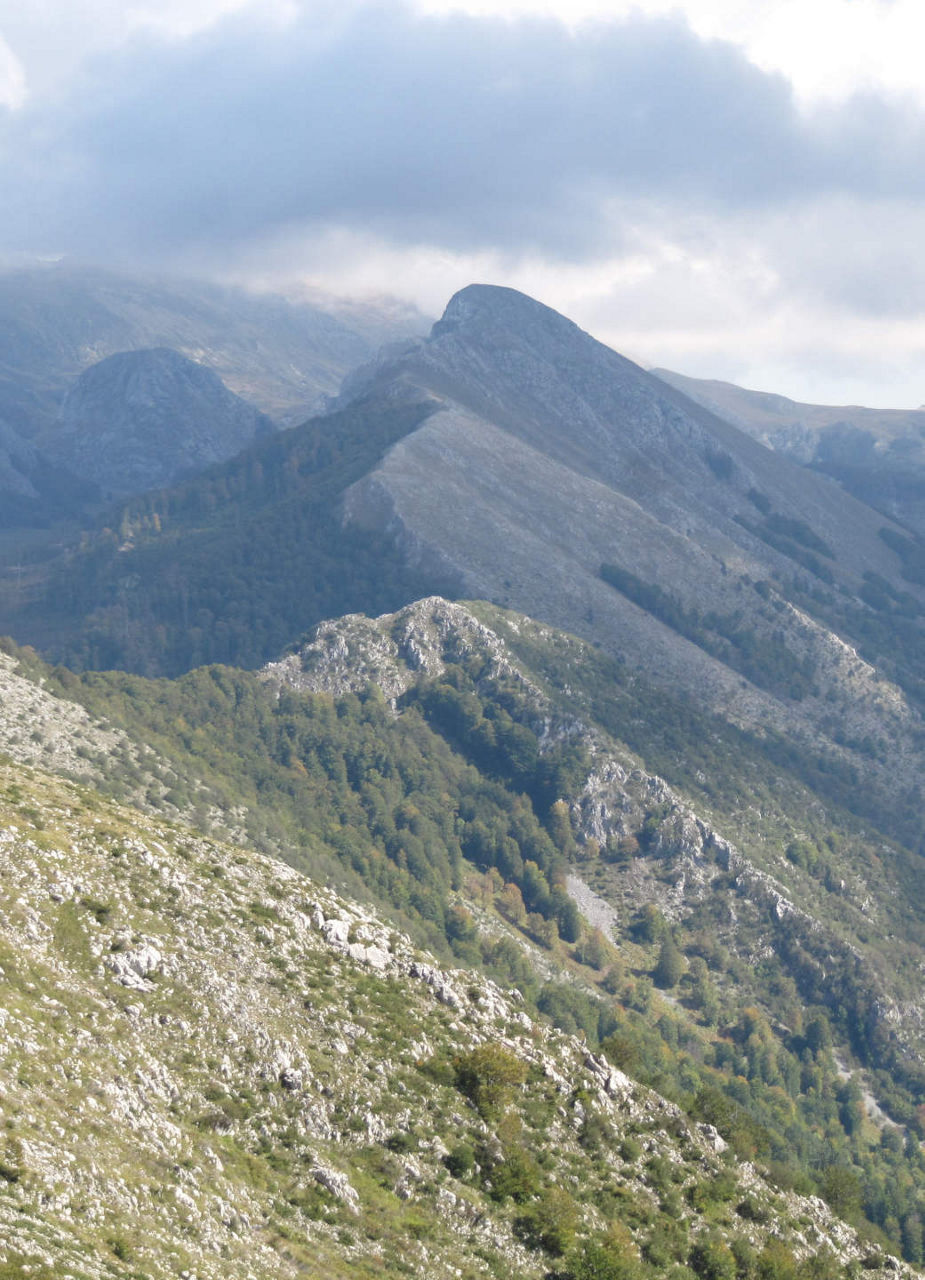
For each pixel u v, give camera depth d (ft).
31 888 311.27
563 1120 347.97
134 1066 268.82
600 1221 317.01
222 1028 302.25
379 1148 296.92
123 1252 203.41
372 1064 321.73
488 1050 341.41
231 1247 230.89
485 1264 278.26
